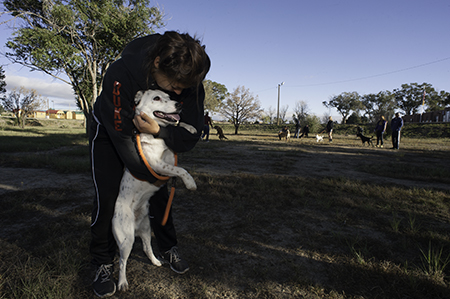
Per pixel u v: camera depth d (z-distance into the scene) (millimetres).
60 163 5918
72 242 2482
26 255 2254
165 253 2127
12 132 18531
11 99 29328
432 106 62188
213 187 4469
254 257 2338
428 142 18875
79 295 1806
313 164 7617
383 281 1999
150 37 1818
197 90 1753
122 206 1826
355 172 6477
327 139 21969
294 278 2020
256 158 8594
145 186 1852
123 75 1678
